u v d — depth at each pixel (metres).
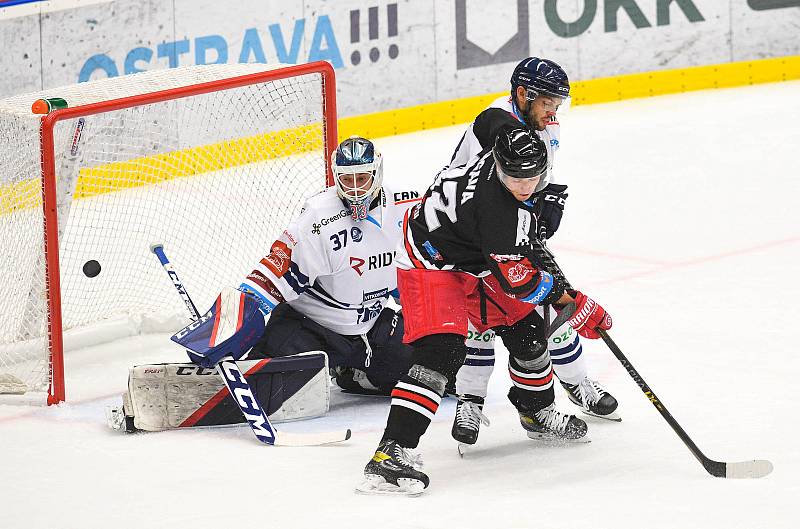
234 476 11.28
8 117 14.52
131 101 14.59
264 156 21.27
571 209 22.92
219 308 12.55
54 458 11.98
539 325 11.49
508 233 10.31
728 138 27.11
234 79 15.59
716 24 31.38
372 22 29.47
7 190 14.67
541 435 12.02
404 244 11.14
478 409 11.80
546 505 10.20
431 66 30.31
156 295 17.77
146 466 11.65
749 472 10.57
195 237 19.50
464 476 11.09
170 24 26.98
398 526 9.82
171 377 12.73
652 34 31.38
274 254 12.96
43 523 10.25
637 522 9.70
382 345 13.70
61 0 25.39
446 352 10.71
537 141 10.06
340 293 13.30
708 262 19.05
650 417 12.52
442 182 10.84
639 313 16.56
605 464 11.23
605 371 14.14
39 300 14.50
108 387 14.59
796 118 28.17
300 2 28.62
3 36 24.73
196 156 21.72
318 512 10.23
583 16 31.05
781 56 31.58
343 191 12.81
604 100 31.50
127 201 21.14
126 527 10.08
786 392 13.03
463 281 11.02
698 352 14.68
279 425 12.98
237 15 27.86
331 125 16.61
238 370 12.52
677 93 31.70
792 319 15.86
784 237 20.16
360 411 13.49
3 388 14.23
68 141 16.11
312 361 13.03
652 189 23.84
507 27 30.70
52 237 13.68
